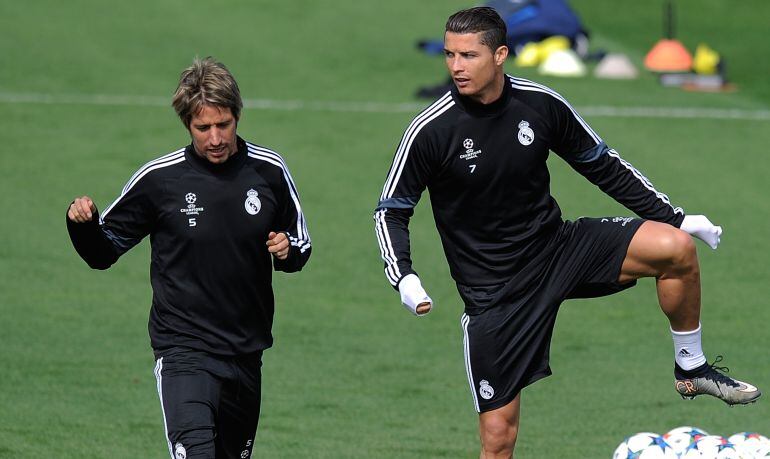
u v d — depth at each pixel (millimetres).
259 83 59219
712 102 57938
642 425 27500
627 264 20703
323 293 36719
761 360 31594
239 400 19656
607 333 33812
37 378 29656
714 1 77125
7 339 32344
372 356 31984
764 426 27578
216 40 66438
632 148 50500
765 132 53344
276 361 31469
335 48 65688
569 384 30141
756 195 45531
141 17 70312
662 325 34469
